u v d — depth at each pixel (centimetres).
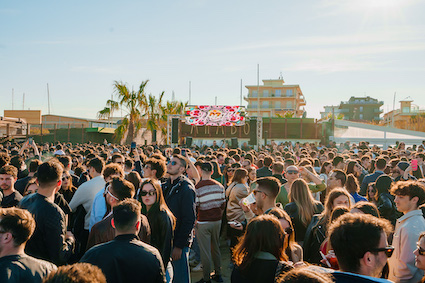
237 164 791
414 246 328
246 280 271
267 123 3266
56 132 3272
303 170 590
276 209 338
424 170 872
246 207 444
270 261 267
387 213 507
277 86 8106
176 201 462
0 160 595
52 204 346
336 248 209
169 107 3384
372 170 986
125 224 283
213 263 637
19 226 257
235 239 635
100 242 340
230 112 2844
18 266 250
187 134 3194
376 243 198
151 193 383
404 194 350
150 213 388
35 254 331
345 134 3309
